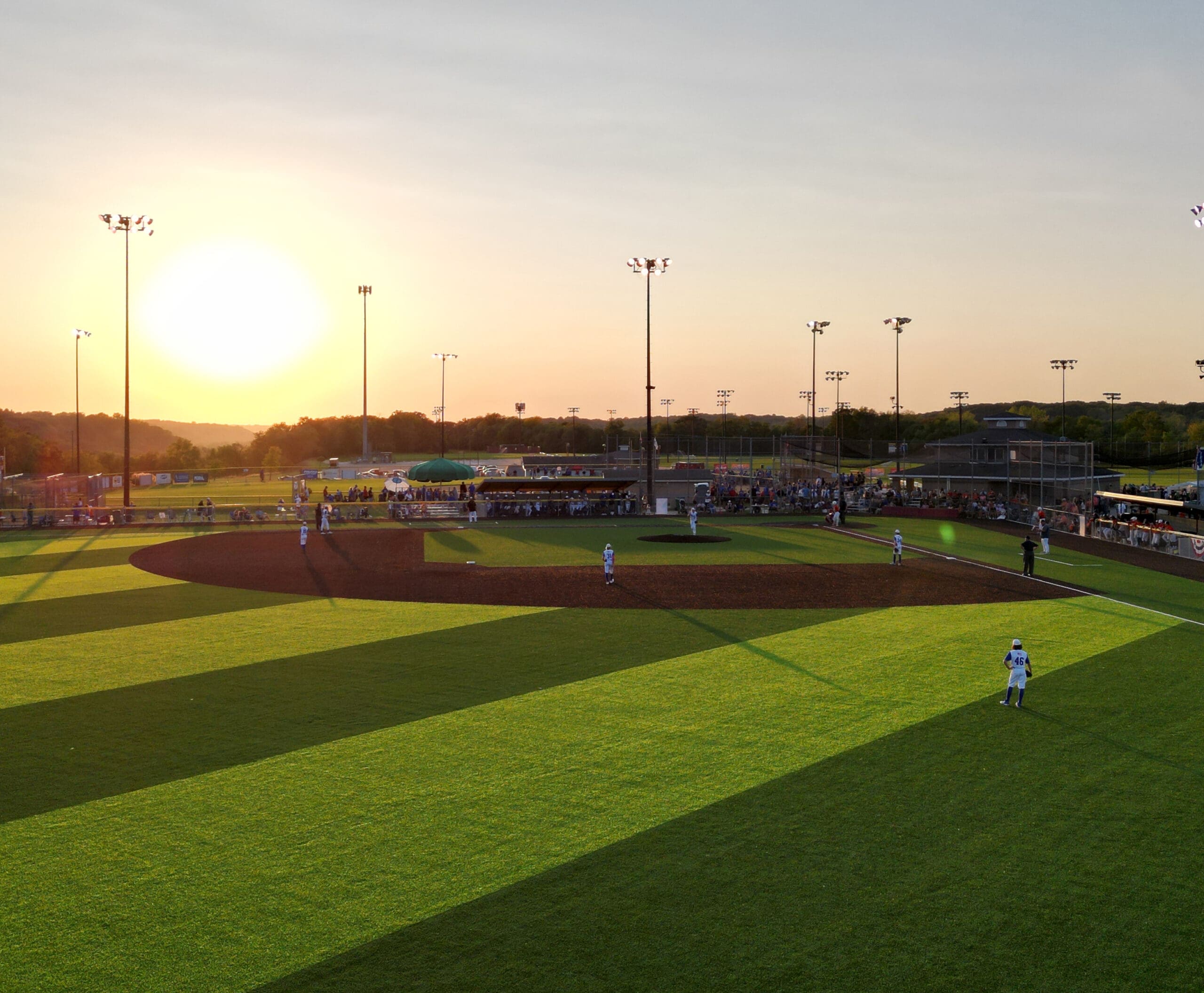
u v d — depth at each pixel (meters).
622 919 13.67
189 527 74.38
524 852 15.73
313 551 57.84
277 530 72.69
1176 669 27.56
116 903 14.17
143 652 30.34
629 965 12.52
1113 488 100.69
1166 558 54.19
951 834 16.39
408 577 46.78
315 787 18.62
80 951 12.89
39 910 13.96
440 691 25.56
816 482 103.00
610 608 38.09
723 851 15.75
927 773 19.20
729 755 20.30
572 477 99.75
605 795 18.09
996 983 12.16
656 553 56.59
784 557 54.44
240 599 40.47
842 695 24.92
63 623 35.16
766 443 154.88
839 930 13.38
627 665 28.38
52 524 73.81
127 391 80.75
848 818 17.06
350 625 34.75
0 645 31.47
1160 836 16.31
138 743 21.31
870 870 15.12
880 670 27.58
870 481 105.88
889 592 41.78
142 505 93.25
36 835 16.48
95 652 30.42
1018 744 20.92
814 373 117.56
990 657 29.22
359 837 16.34
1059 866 15.26
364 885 14.67
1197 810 17.39
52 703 24.58
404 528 74.00
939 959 12.66
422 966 12.51
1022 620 35.19
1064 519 71.88
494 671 27.66
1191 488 92.69
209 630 33.97
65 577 47.09
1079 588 43.06
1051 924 13.55
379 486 135.75
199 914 13.86
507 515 84.00
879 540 64.62
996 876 14.91
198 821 17.03
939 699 24.50
